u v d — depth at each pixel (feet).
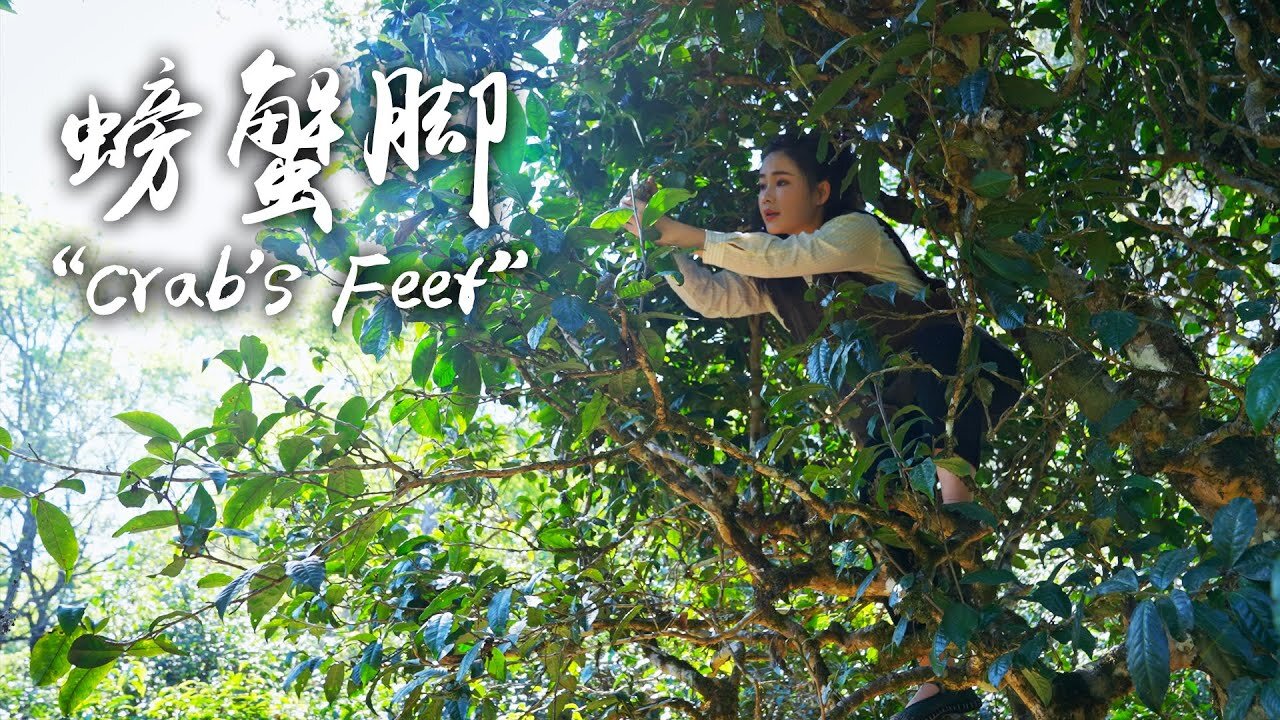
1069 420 6.95
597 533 8.91
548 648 6.82
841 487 7.15
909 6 6.43
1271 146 7.01
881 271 7.02
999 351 7.36
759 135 8.36
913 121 7.77
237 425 5.78
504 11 6.88
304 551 6.52
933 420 6.91
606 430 6.97
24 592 39.17
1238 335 6.38
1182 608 4.05
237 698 18.93
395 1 6.64
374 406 6.11
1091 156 8.48
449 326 6.15
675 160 7.71
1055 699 6.54
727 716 7.66
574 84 7.84
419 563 7.53
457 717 6.58
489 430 9.77
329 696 7.13
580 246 6.02
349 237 5.96
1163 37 8.77
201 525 5.72
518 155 5.80
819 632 7.34
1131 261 8.09
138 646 5.61
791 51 7.82
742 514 7.61
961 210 6.64
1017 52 8.18
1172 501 7.80
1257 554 4.13
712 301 7.84
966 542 6.15
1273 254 4.95
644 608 7.82
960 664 5.89
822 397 7.30
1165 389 6.56
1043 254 6.17
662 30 7.49
